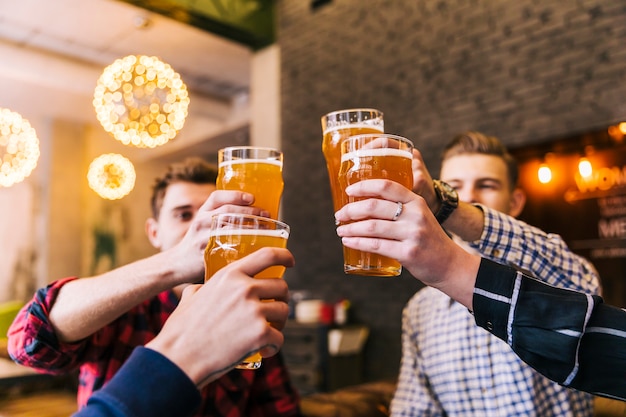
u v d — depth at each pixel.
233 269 0.61
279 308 0.61
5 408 2.39
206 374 0.55
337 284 4.52
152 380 0.53
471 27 3.86
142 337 1.26
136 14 5.39
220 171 0.93
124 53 6.42
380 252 0.71
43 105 7.71
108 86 5.24
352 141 0.80
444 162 1.62
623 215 3.01
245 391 1.36
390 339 4.11
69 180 8.44
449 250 0.73
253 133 5.53
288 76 5.19
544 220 3.37
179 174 1.43
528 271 1.18
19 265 8.01
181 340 0.56
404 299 4.06
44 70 6.40
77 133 8.61
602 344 0.74
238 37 5.29
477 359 1.41
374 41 4.49
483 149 1.53
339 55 4.74
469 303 0.76
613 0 3.17
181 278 0.90
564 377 0.75
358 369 4.22
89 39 6.05
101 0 5.12
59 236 8.23
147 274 0.91
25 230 8.12
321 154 4.77
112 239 8.80
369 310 4.28
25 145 6.94
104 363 1.22
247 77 7.06
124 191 8.12
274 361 1.49
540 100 3.47
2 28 5.80
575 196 3.24
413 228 0.69
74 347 1.06
